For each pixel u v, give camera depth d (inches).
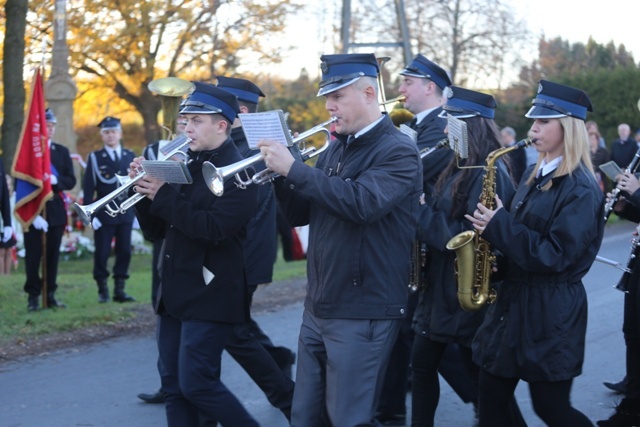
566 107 158.2
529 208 160.2
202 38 788.6
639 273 198.4
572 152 158.1
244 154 218.7
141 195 178.9
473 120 190.1
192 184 175.3
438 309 187.5
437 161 204.2
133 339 304.7
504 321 160.9
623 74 971.3
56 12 613.6
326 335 155.3
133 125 1082.1
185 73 808.3
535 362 156.3
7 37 522.9
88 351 286.7
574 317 157.4
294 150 161.0
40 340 296.2
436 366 193.5
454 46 970.7
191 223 167.9
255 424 173.9
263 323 332.5
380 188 149.6
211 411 171.9
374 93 156.8
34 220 339.9
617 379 255.3
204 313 171.9
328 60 155.8
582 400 235.8
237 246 176.9
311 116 837.8
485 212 156.2
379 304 153.6
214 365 173.6
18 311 340.8
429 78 219.8
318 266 156.3
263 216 219.8
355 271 152.4
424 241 185.2
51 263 349.4
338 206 146.6
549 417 159.0
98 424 217.2
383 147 154.5
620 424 203.6
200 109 173.6
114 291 374.0
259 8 789.2
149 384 251.3
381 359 155.0
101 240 368.2
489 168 174.4
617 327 319.6
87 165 376.2
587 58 1248.2
